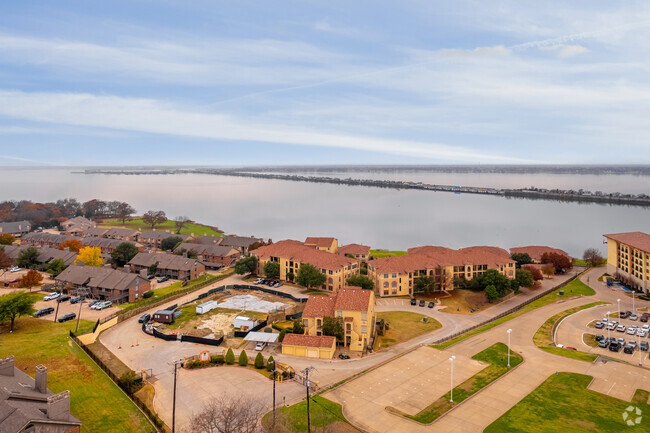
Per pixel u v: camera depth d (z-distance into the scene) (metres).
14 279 162.75
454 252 174.25
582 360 96.44
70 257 176.38
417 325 124.12
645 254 151.00
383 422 72.44
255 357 100.06
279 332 115.12
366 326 106.62
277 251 176.50
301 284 161.00
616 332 116.00
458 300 148.25
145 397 80.19
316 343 101.94
